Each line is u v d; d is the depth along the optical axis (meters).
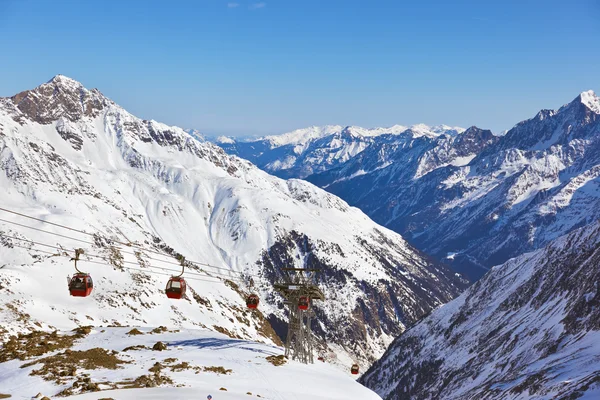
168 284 74.88
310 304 95.25
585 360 158.25
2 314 153.12
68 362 70.31
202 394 58.72
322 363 99.38
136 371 67.69
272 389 66.19
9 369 68.25
